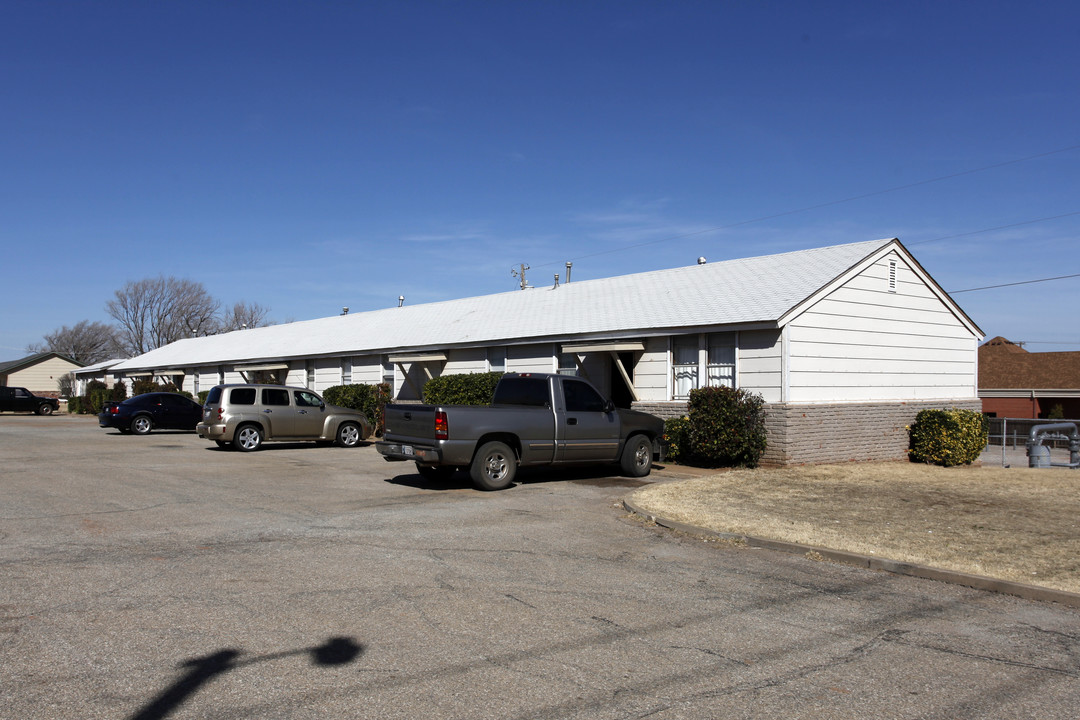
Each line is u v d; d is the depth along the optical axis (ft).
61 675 15.65
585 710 14.52
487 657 17.08
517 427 43.09
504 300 93.09
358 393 87.10
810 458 53.88
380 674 16.01
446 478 46.14
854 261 59.11
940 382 66.44
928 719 14.42
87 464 54.60
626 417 48.03
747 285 62.54
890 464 57.31
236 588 21.99
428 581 23.09
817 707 14.85
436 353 84.58
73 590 21.58
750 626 19.62
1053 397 120.78
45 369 239.30
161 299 253.24
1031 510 35.78
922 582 24.12
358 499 38.86
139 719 13.76
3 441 77.41
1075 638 19.04
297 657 16.83
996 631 19.53
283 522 32.19
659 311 64.08
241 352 122.11
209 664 16.34
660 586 23.16
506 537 29.66
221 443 67.46
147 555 25.91
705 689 15.60
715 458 54.39
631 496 38.32
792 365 53.72
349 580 23.03
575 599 21.62
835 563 26.40
